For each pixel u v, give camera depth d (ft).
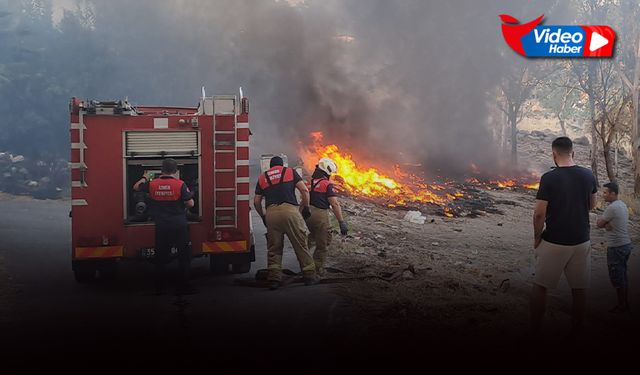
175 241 29.01
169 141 30.58
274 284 28.96
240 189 30.99
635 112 81.00
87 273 30.99
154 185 28.96
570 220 20.20
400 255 38.01
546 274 20.51
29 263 36.96
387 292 28.02
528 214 64.90
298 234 29.19
